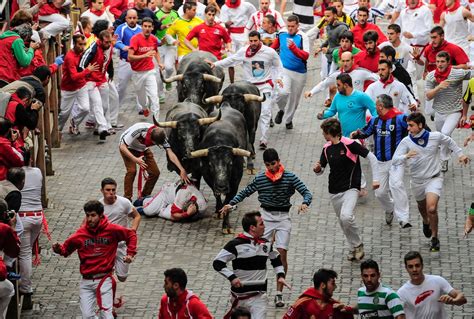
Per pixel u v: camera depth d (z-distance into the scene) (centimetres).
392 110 2091
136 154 2239
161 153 2591
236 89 2428
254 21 3048
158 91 2927
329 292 1511
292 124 2756
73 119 2689
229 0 3112
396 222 2175
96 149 2634
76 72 2591
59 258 2044
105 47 2639
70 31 2881
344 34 2517
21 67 2152
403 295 1572
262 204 1852
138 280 1955
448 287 1571
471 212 1739
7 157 1788
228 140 2166
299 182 1842
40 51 2348
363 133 2112
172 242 2116
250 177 2425
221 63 2600
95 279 1716
